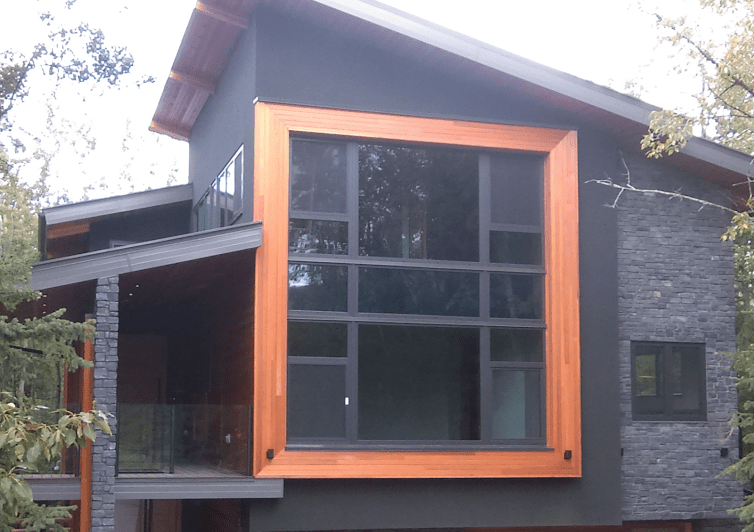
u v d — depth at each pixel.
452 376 14.62
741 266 20.91
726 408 16.25
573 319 15.21
